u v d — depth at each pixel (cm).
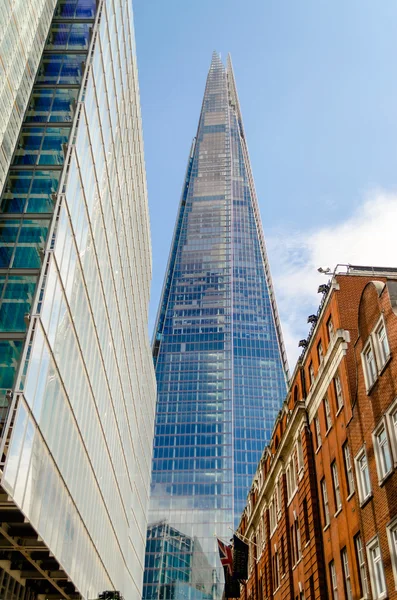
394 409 2516
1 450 2594
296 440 4106
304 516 3738
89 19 4669
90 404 4297
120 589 6269
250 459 15275
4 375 2866
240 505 14350
